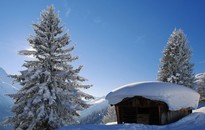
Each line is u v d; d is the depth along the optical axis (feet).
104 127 49.49
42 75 67.92
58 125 62.95
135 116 61.11
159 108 56.80
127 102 60.80
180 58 118.01
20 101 66.69
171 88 59.72
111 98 62.59
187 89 65.92
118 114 63.10
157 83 61.21
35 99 62.13
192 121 55.57
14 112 66.85
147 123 59.36
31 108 63.46
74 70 69.87
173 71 117.70
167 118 57.88
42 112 61.87
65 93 66.39
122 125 50.67
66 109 66.90
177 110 62.03
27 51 68.28
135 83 63.98
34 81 67.21
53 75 68.59
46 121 64.59
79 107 66.95
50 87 67.41
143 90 58.44
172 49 121.29
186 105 61.77
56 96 66.13
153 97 56.75
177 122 56.08
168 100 56.34
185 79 115.24
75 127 50.11
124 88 61.82
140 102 59.06
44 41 69.15
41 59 69.72
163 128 51.60
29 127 61.72
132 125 50.55
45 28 71.20
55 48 68.85
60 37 71.26
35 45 68.90
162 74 120.67
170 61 120.26
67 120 67.77
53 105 65.26
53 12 72.64
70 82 70.13
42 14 72.33
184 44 121.60
